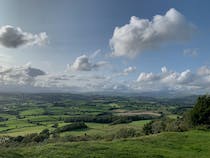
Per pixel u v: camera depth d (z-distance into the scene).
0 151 33.75
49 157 32.72
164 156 37.34
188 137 50.00
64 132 117.69
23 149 36.28
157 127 73.69
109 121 168.50
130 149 39.72
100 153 36.25
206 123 62.19
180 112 199.12
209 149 42.25
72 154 34.56
